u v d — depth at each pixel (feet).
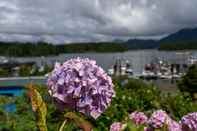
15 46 356.59
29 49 366.84
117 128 15.28
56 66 9.48
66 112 9.29
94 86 9.23
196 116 13.32
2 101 26.17
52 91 9.25
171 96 29.45
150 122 14.49
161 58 427.33
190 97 30.17
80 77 9.23
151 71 324.39
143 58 481.87
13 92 53.16
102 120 20.89
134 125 15.02
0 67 162.91
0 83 53.98
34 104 8.54
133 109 26.48
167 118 14.30
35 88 8.64
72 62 9.45
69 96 9.16
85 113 9.29
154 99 28.32
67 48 382.42
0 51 346.74
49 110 16.24
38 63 203.72
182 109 26.02
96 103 9.33
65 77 9.20
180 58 442.50
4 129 19.54
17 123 19.98
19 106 23.61
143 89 31.35
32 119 20.63
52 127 15.81
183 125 13.44
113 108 22.62
